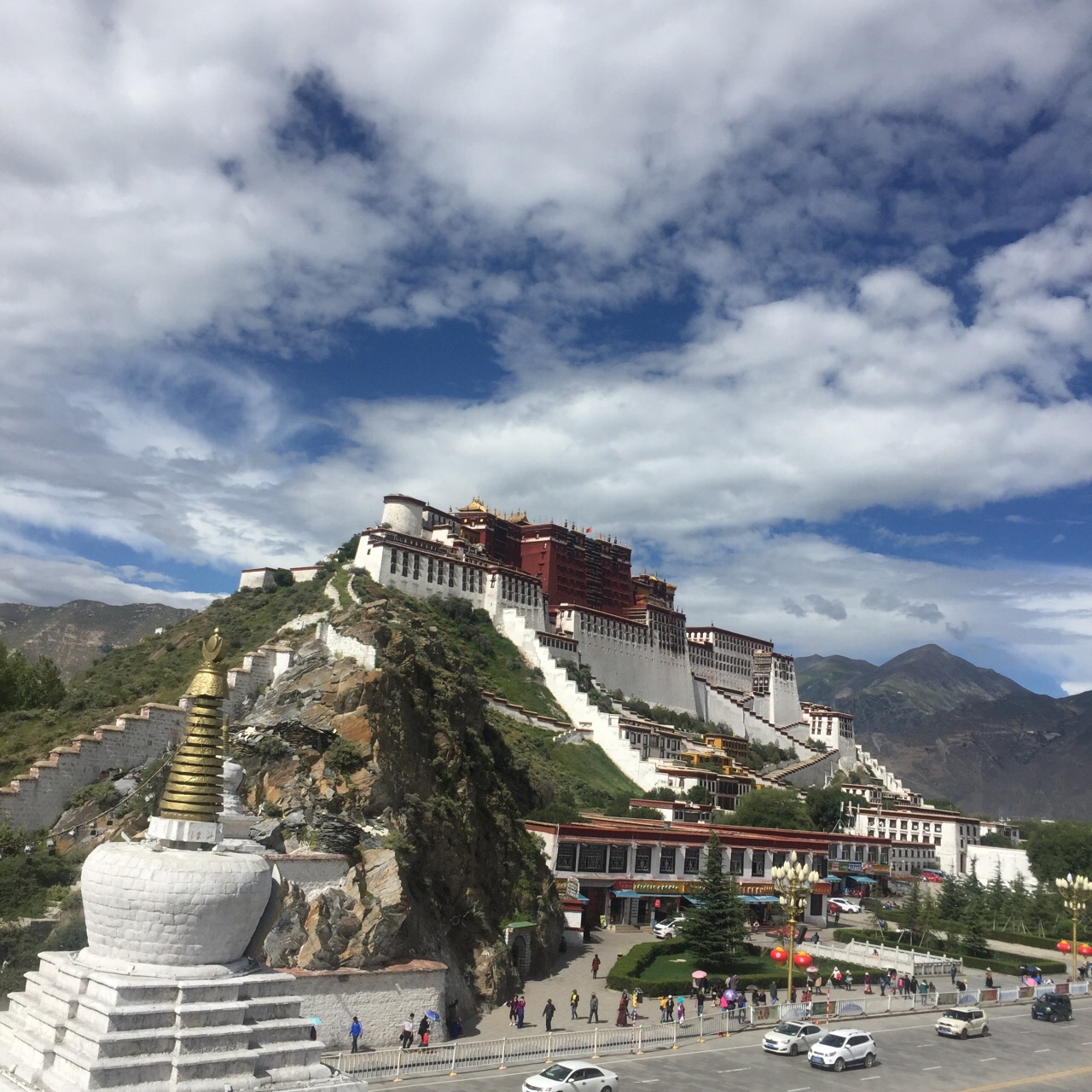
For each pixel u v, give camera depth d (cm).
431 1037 4541
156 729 6919
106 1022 2189
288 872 4572
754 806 12912
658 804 11956
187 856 2380
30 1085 2214
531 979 6291
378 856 4959
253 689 7812
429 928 5219
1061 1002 6256
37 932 4316
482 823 6450
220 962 2411
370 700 5709
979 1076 4641
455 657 8031
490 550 19275
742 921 7250
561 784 11594
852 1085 4322
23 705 8831
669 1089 4031
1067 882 8075
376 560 15562
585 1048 4619
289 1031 2445
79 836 5925
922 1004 6375
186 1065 2222
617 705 17788
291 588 15075
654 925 8275
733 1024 5331
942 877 14575
